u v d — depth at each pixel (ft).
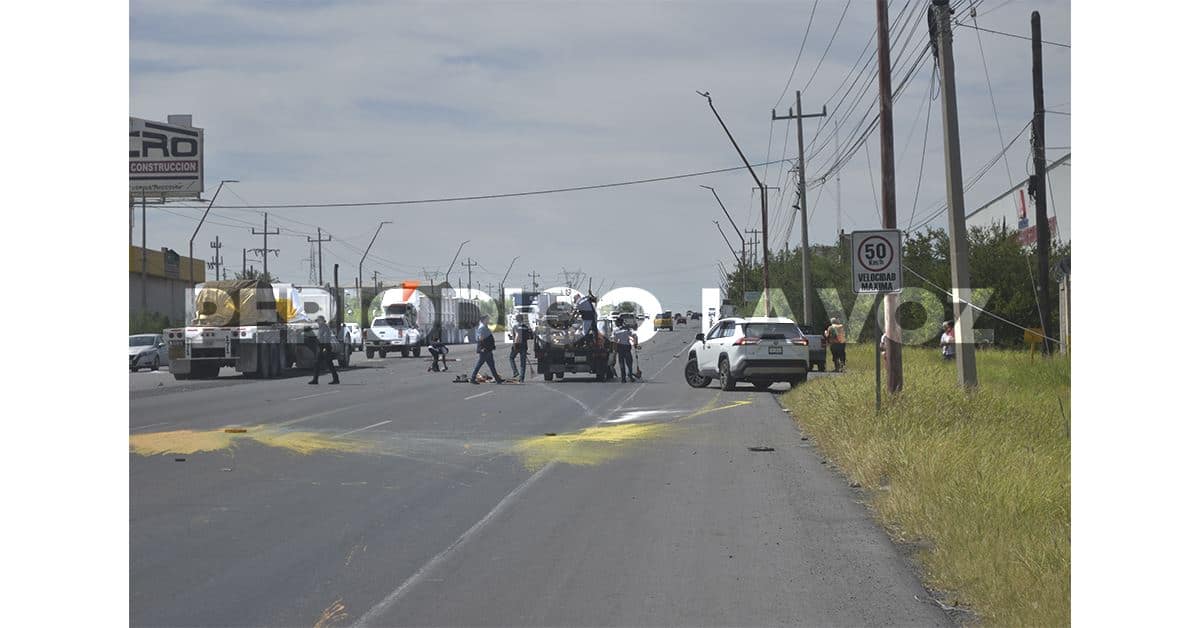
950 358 215.10
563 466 89.45
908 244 333.21
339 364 281.13
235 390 191.83
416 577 51.16
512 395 173.99
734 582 50.16
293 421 128.26
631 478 82.74
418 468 88.17
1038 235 208.95
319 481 81.00
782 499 73.05
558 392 181.68
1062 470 71.41
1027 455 78.54
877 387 107.04
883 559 54.80
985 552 51.11
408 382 215.51
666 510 68.85
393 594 48.06
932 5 125.18
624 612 45.16
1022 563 49.08
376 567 53.16
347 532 61.67
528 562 54.19
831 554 55.98
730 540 59.52
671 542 59.00
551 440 107.96
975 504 61.26
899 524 63.10
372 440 108.06
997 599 44.93
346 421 128.06
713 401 160.25
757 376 176.76
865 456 83.56
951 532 56.13
